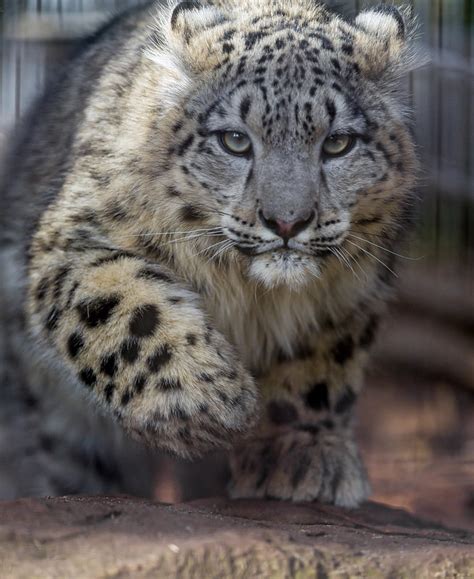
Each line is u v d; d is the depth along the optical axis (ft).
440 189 61.11
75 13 52.90
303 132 27.58
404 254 34.19
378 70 30.12
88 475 36.83
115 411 27.32
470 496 44.86
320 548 20.06
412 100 35.81
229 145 28.25
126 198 29.63
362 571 19.75
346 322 31.42
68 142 32.78
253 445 31.04
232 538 19.49
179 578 18.26
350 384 31.78
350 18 33.96
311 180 27.48
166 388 26.40
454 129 61.52
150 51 30.37
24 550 18.37
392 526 27.66
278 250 27.66
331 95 28.04
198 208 29.07
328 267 30.09
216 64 28.78
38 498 22.74
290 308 30.73
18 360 35.50
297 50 28.30
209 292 30.68
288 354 31.17
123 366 26.99
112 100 31.07
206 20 29.96
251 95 27.78
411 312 61.26
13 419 37.35
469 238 64.28
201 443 26.96
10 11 53.01
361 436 53.26
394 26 31.48
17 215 35.12
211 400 26.37
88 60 35.37
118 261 28.71
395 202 30.58
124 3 50.11
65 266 29.27
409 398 59.36
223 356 27.04
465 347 61.26
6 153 39.37
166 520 20.70
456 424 55.83
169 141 29.12
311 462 30.68
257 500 29.40
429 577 20.06
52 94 37.40
